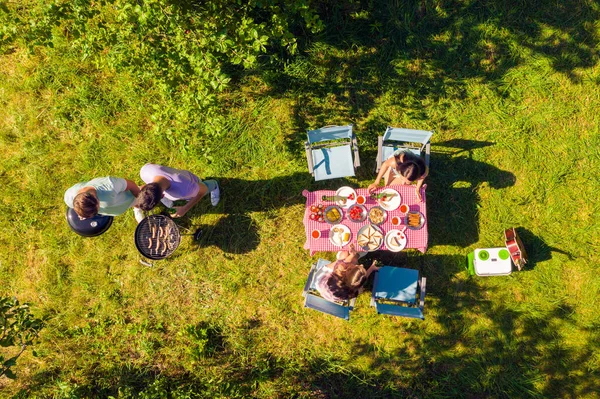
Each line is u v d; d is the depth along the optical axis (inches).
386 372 249.0
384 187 221.5
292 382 250.2
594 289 243.1
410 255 249.4
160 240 237.5
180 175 207.8
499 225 247.9
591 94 248.2
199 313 254.7
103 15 253.9
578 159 247.4
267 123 256.8
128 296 255.6
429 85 253.3
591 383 241.1
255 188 255.9
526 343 245.1
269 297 253.3
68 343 253.9
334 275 196.7
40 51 259.0
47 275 255.1
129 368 252.2
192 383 249.3
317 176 238.1
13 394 251.3
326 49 254.8
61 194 258.2
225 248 255.4
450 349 247.9
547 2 249.6
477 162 250.7
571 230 246.1
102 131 258.5
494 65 251.8
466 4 251.0
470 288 248.4
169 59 209.8
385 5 252.5
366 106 255.6
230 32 209.0
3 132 258.5
